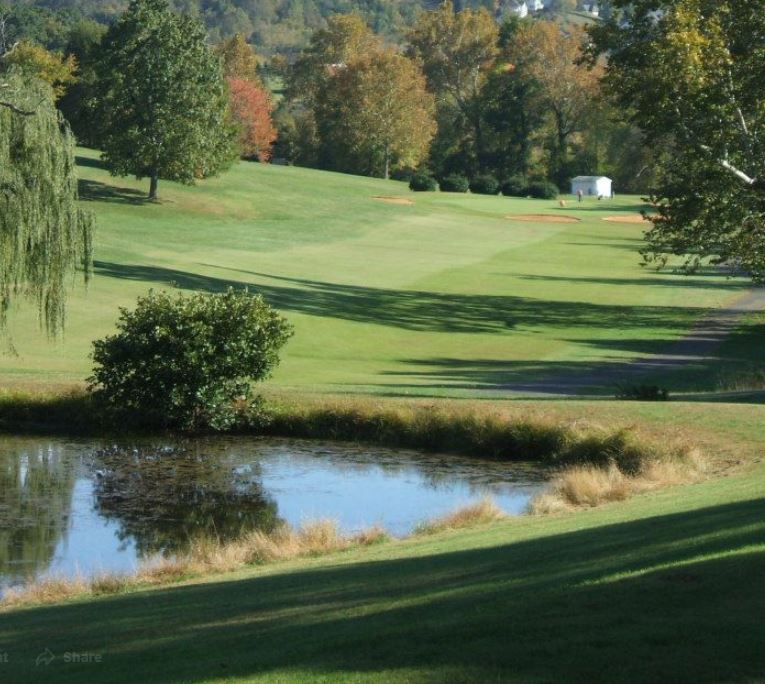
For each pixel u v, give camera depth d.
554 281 85.12
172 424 37.28
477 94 180.62
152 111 101.94
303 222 108.75
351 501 27.84
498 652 8.92
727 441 29.66
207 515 26.64
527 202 145.00
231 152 112.69
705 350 57.62
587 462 30.73
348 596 12.82
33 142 34.34
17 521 25.94
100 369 37.31
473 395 39.81
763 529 13.05
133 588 18.00
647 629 9.19
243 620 11.88
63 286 35.84
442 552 17.17
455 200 139.12
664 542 13.55
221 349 36.94
